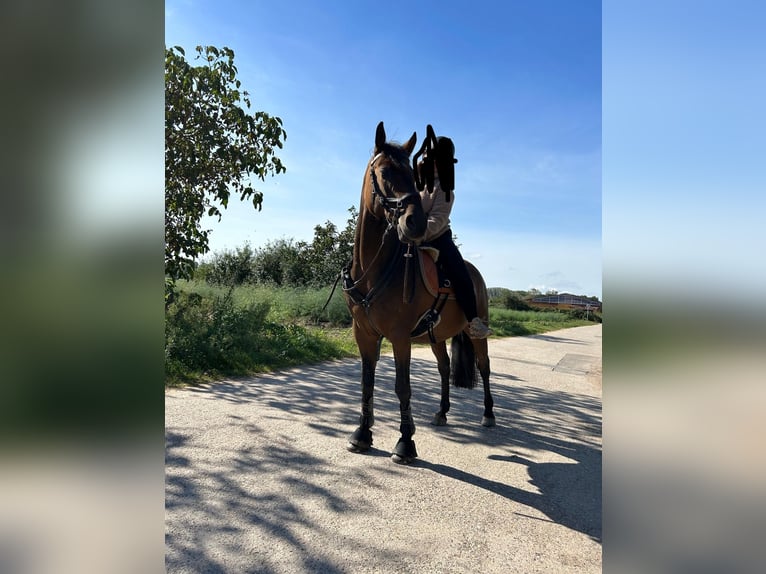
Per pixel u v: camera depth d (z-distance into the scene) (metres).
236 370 6.30
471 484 3.14
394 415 4.81
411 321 3.55
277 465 3.26
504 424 4.77
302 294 15.44
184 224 6.92
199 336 6.48
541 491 3.08
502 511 2.77
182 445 3.53
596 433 4.60
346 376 6.70
